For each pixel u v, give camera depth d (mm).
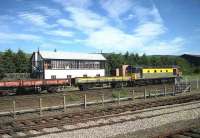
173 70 54500
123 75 47312
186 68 95125
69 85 37969
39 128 14594
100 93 31906
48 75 41719
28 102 25203
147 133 13539
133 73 46344
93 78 40156
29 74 49125
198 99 27312
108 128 14648
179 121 16578
